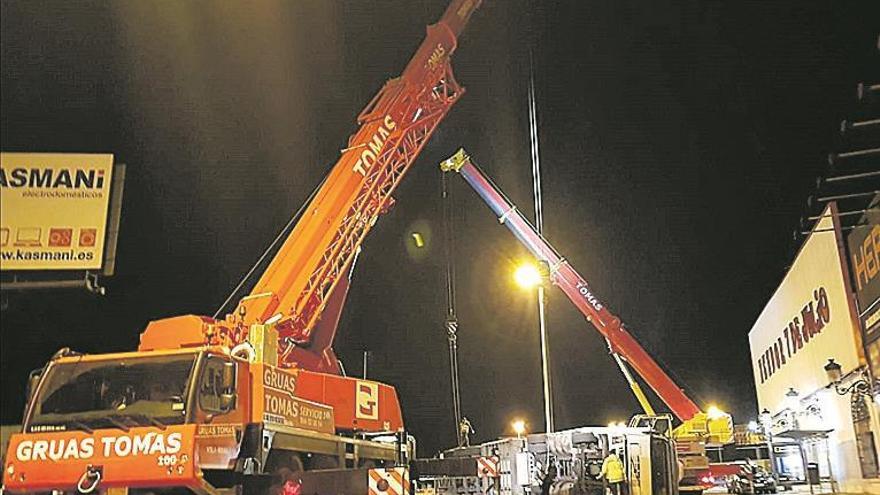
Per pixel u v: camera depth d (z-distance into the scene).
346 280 17.16
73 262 11.51
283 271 15.70
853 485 24.17
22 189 11.62
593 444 21.28
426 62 18.62
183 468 10.27
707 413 30.19
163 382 11.12
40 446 10.66
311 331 16.31
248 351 12.73
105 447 10.52
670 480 21.08
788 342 31.92
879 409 20.72
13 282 11.51
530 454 21.64
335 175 17.03
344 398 14.52
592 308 29.50
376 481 11.87
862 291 21.20
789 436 26.77
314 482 11.67
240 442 11.40
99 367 11.40
